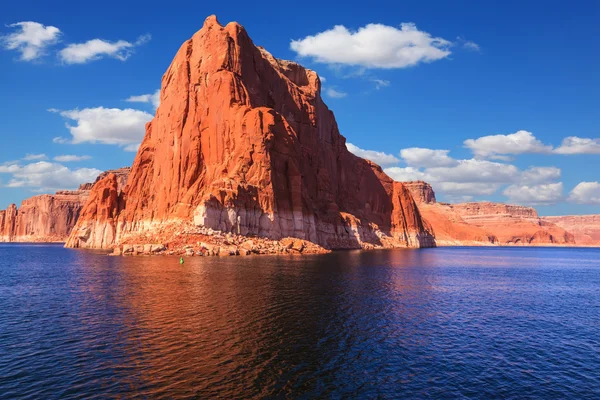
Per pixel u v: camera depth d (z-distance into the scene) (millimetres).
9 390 18656
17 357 22562
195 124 108938
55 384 19281
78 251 120938
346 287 45438
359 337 27047
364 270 63844
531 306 40812
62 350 23625
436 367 22531
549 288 55469
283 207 102625
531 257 147875
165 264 65938
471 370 22297
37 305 35156
